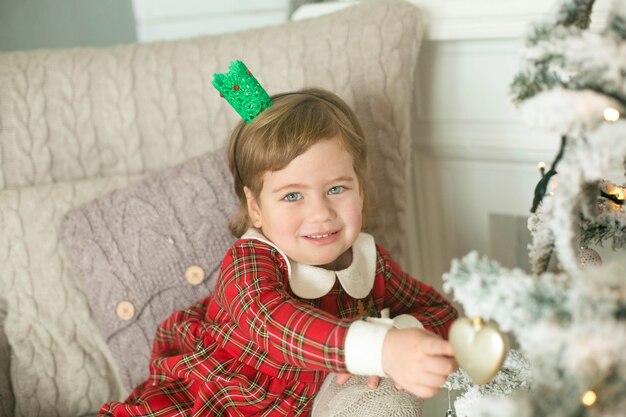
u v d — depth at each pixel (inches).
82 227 48.5
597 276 21.5
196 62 53.2
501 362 22.8
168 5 75.3
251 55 52.1
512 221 54.0
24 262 49.7
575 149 24.4
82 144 53.6
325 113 38.9
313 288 39.4
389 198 50.7
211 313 42.3
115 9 76.5
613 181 43.7
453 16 49.1
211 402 39.6
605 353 20.1
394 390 35.2
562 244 25.0
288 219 38.2
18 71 53.3
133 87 53.4
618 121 23.0
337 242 38.7
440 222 57.7
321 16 52.4
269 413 39.6
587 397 21.5
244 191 42.2
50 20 75.5
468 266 21.9
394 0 50.4
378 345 29.8
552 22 24.7
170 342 45.7
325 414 35.5
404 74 49.6
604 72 22.5
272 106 39.8
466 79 50.9
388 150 50.0
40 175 53.1
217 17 74.0
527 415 21.6
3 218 50.3
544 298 20.9
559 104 23.0
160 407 40.3
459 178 55.2
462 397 30.8
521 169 51.1
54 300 49.5
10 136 52.7
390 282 43.7
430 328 40.5
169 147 53.5
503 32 46.4
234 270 38.2
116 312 47.4
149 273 47.3
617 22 23.1
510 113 49.1
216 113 52.7
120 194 49.3
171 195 48.5
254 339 35.0
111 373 50.1
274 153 37.5
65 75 53.5
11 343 49.4
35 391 49.2
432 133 54.5
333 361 30.9
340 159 38.2
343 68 49.9
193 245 47.5
